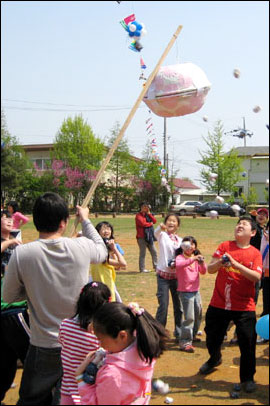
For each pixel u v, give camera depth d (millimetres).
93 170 43281
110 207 44781
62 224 3422
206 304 8102
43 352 3295
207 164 25969
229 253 4832
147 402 2816
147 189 42719
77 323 3205
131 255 14641
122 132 3857
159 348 2766
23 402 3330
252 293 4777
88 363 2941
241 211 5039
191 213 40188
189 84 3912
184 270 5828
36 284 3268
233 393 4504
